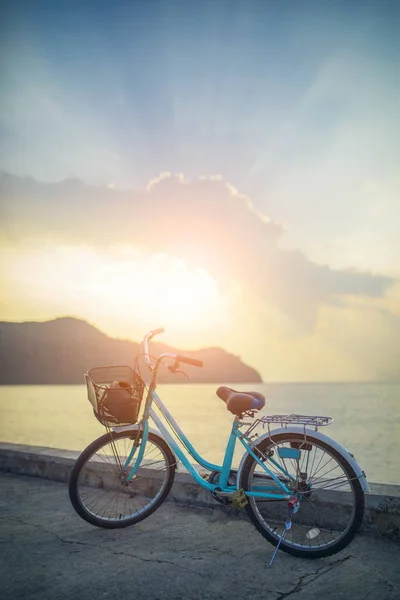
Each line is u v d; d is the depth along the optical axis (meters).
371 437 46.44
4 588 2.27
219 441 36.53
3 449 4.36
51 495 3.62
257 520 2.69
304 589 2.24
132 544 2.75
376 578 2.33
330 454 2.58
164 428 2.97
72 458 3.96
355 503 2.51
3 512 3.28
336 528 2.84
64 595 2.21
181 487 3.35
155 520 3.09
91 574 2.40
